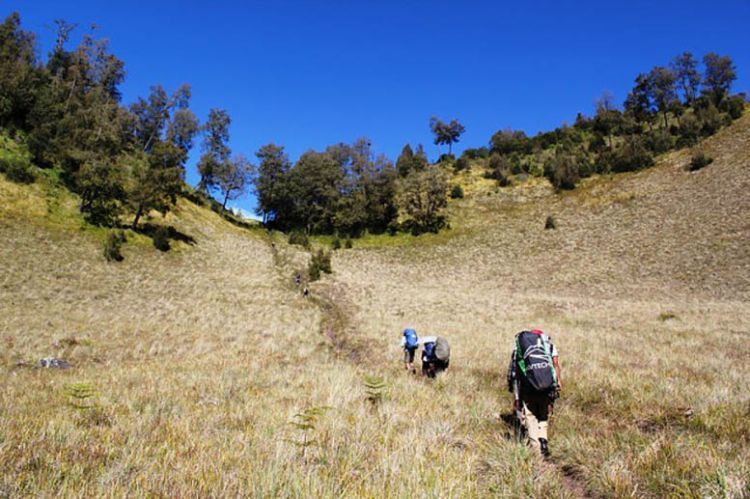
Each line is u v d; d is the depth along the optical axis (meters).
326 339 20.00
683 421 6.27
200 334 19.39
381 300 33.78
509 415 7.12
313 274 44.91
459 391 8.88
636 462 4.55
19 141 53.94
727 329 18.38
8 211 41.78
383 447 4.87
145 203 51.12
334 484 3.69
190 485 3.53
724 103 104.44
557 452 5.27
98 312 24.03
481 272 56.88
